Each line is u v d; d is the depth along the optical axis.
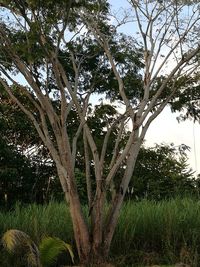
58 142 13.77
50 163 26.06
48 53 13.05
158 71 14.89
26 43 13.16
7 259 12.71
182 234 14.54
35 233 13.91
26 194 24.38
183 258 13.59
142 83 17.34
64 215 15.31
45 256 11.78
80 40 16.55
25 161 25.03
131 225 14.84
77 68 15.39
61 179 13.81
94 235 13.56
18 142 26.50
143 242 14.92
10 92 14.78
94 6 14.46
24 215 15.27
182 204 15.77
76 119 20.52
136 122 14.07
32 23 12.55
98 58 17.06
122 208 15.91
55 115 13.82
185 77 15.52
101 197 13.70
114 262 13.68
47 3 12.21
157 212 15.20
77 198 13.57
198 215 15.02
